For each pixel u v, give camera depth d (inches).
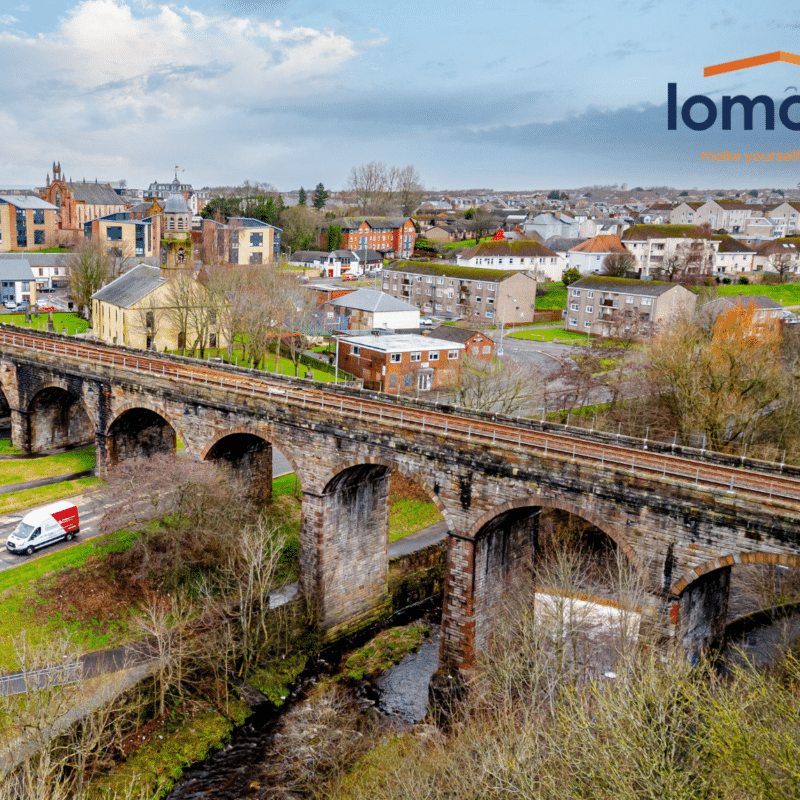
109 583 2310.5
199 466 2425.0
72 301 5836.6
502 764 1172.5
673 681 1278.3
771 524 1488.7
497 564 2036.2
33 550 2399.1
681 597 1642.5
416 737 1791.3
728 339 2992.1
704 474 1766.7
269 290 4571.9
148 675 1934.1
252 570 2124.8
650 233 7209.6
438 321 5605.3
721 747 1080.8
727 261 7155.5
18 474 3006.9
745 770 1027.9
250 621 2176.4
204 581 2164.1
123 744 1777.8
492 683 1755.7
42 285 6530.5
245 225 6786.4
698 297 5251.0
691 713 1284.4
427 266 6491.1
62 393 3292.3
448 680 1985.7
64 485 2918.3
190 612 2076.8
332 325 5290.4
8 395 3267.7
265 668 2111.2
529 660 1605.6
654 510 1635.1
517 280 5900.6
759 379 2854.3
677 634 1651.1
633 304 5334.6
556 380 3998.5
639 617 1734.7
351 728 1925.4
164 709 1893.5
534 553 2210.9
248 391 2377.0
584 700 1371.8
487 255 7017.7
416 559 2711.6
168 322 4308.6
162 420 3046.3
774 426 2994.6
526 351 4896.7
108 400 2822.3
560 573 1886.1
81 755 1520.7
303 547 2268.7
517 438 1978.3
